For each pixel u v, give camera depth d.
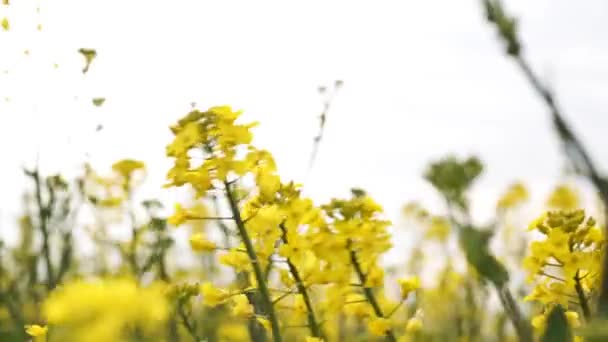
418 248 7.21
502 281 1.29
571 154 0.93
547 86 0.96
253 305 3.99
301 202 3.65
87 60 5.33
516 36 0.99
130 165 5.93
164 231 5.66
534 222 3.24
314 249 3.64
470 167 1.31
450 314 7.17
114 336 1.31
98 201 5.90
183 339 5.11
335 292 3.84
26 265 6.52
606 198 0.92
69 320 1.30
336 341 5.29
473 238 1.29
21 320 5.74
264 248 3.65
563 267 3.13
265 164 3.62
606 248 1.13
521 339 1.27
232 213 3.49
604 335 1.08
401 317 5.05
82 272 6.33
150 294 1.35
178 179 3.42
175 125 3.45
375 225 3.67
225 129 3.40
